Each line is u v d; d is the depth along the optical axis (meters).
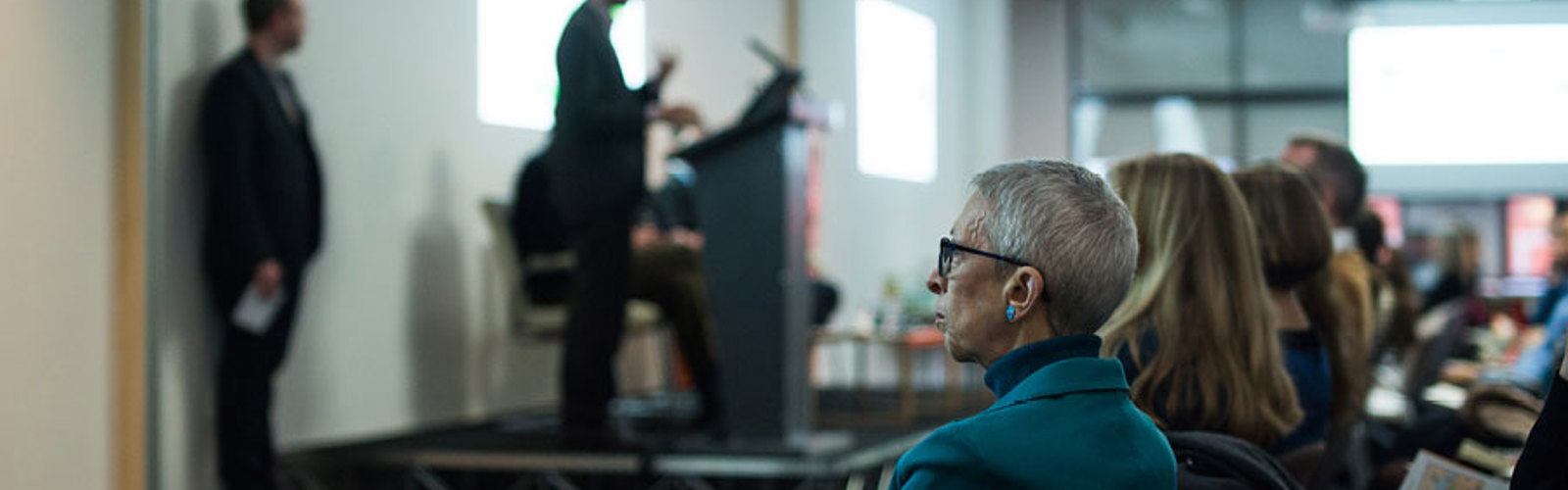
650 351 6.57
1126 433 1.42
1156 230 2.05
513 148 5.91
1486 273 11.12
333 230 5.03
